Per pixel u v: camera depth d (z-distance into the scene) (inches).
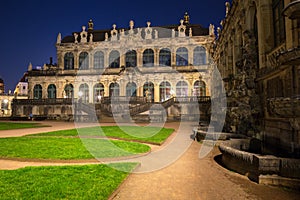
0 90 3646.7
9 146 494.0
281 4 550.6
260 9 618.2
